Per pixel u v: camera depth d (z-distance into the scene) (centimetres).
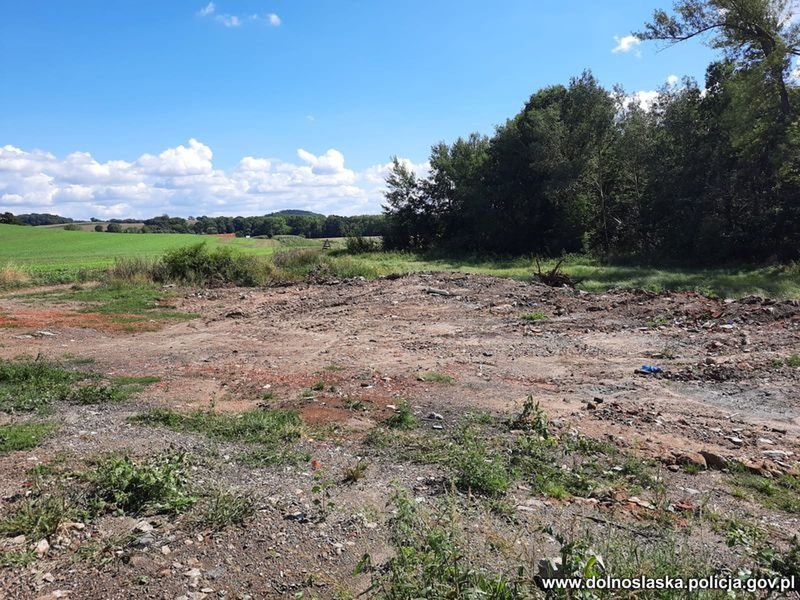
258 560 322
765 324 1027
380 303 1481
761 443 538
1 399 631
